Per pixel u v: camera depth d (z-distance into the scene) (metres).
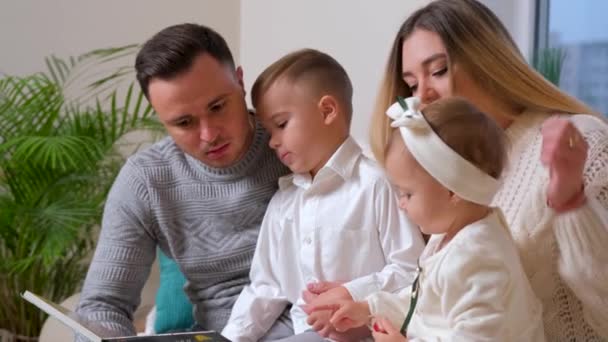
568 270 1.13
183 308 1.97
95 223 2.22
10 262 2.16
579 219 1.08
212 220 1.52
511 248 1.09
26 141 2.04
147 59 1.36
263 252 1.49
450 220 1.10
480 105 1.35
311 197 1.45
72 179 2.17
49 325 1.98
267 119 1.43
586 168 1.16
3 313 2.27
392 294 1.25
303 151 1.41
